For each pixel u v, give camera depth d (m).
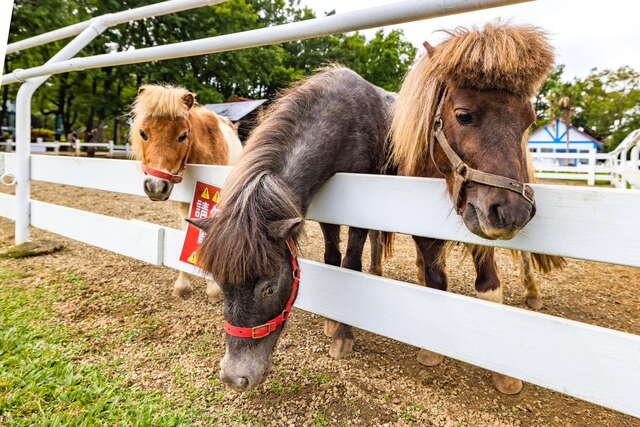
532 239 1.37
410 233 1.65
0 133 20.88
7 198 4.10
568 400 1.84
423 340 1.66
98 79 19.58
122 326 2.46
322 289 1.98
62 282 3.11
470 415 1.72
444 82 1.46
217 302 2.88
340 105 2.09
